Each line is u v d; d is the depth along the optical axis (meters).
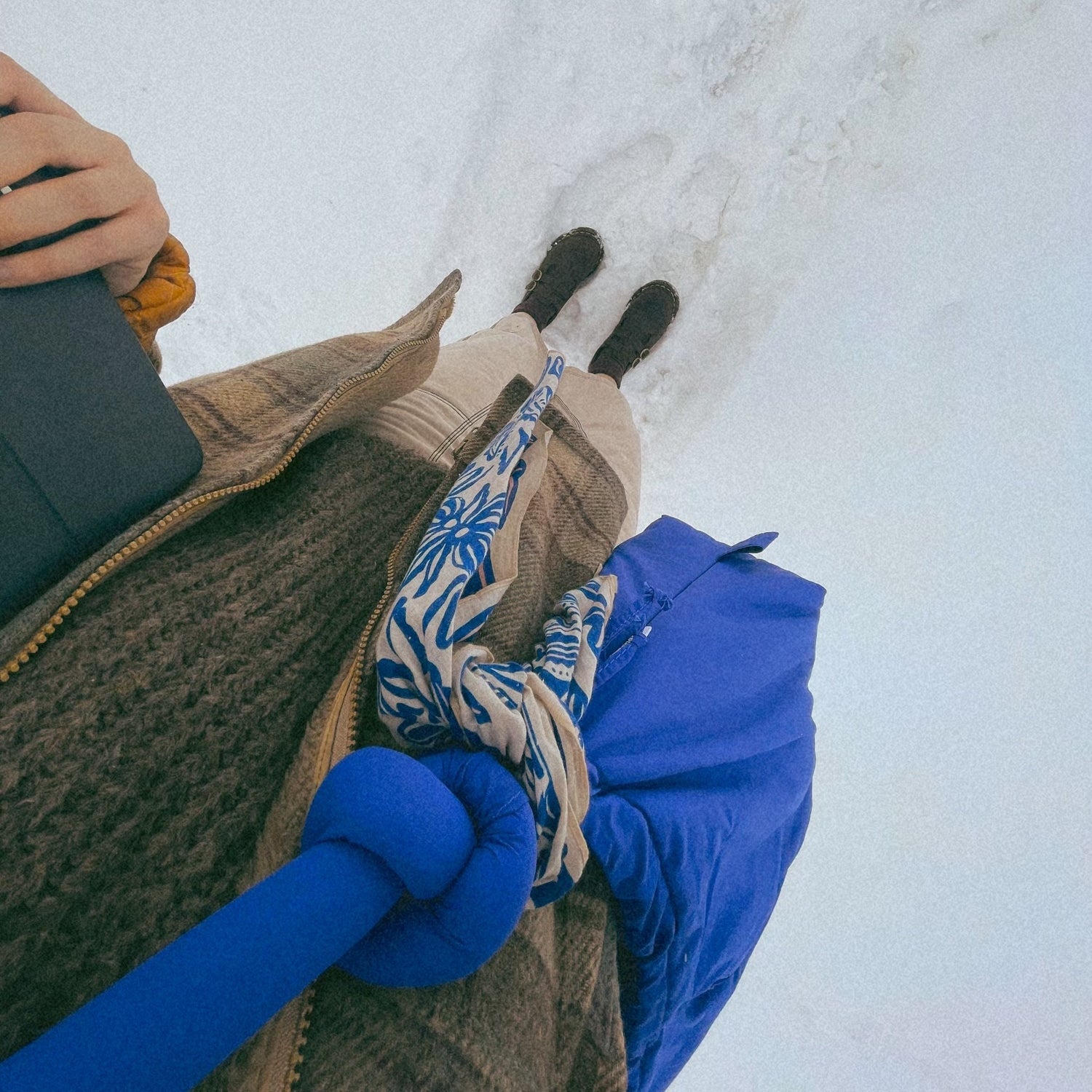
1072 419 1.81
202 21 1.68
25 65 1.70
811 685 2.10
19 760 0.44
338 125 1.81
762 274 1.94
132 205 0.48
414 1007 0.56
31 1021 0.42
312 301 1.99
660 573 1.04
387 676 0.59
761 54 1.74
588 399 1.53
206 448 0.73
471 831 0.50
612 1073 0.68
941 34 1.69
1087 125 1.68
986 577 1.95
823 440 1.99
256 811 0.56
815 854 2.21
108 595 0.54
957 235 1.81
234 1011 0.35
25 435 0.46
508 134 1.85
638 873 0.74
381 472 0.85
